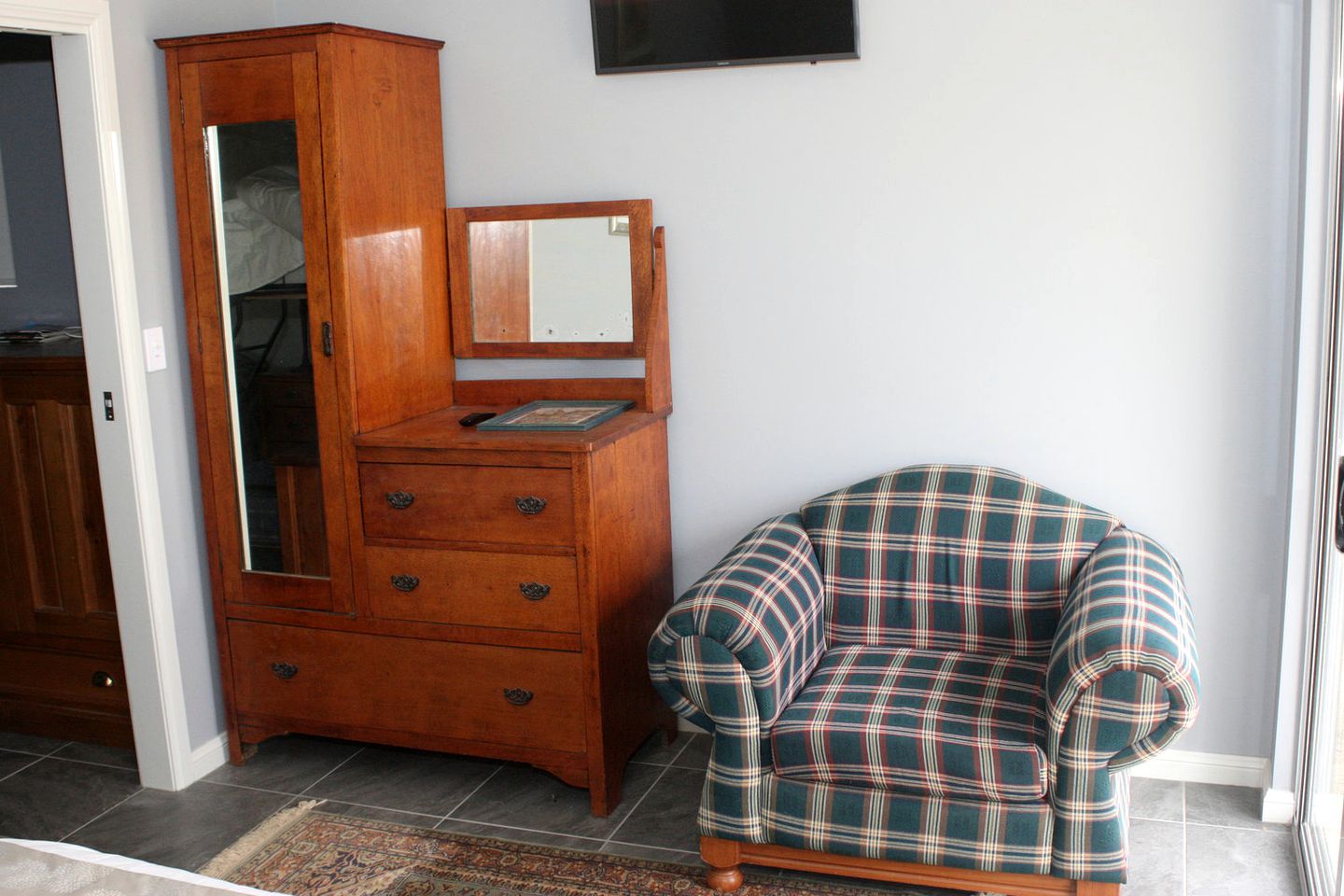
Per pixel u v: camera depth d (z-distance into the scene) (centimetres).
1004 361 280
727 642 227
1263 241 257
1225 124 255
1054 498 266
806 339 294
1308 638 251
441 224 314
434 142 309
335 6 319
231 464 293
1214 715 279
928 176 278
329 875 253
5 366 310
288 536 292
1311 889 225
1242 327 261
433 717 288
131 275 278
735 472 306
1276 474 264
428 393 310
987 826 220
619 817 276
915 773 222
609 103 299
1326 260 243
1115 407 274
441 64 312
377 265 285
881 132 279
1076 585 248
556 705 274
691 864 254
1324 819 233
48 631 322
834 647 274
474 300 316
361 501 283
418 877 251
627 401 304
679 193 298
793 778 231
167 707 294
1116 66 261
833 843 230
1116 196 265
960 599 265
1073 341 274
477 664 280
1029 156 270
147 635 290
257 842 267
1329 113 239
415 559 280
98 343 279
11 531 319
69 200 274
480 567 274
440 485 274
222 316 286
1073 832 214
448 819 276
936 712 230
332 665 294
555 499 264
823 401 296
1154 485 274
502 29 304
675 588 318
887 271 285
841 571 274
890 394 290
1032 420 280
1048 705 216
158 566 290
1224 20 252
